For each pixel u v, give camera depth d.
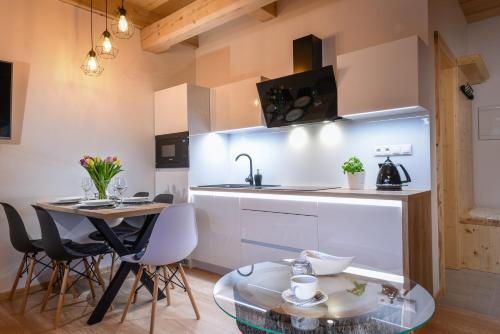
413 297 1.38
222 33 4.23
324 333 1.16
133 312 2.58
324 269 1.56
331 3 3.21
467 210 4.01
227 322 2.40
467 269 3.62
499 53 4.14
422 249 2.42
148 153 4.06
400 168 2.79
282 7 3.59
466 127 4.01
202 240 3.56
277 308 1.32
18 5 3.06
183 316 2.50
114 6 3.67
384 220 2.26
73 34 3.43
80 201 2.90
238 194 3.20
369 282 1.53
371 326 1.17
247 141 3.96
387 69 2.47
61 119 3.32
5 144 2.96
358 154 3.04
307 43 3.11
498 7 3.95
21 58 3.06
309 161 3.40
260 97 3.33
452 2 3.49
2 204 2.68
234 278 1.70
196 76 4.59
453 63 3.43
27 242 2.58
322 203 2.57
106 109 3.68
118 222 3.72
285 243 2.82
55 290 3.09
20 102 3.05
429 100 2.63
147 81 4.07
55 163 3.26
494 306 2.64
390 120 2.83
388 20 2.85
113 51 3.75
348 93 2.67
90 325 2.38
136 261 2.30
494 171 4.21
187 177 3.70
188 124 3.69
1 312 2.60
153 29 3.85
